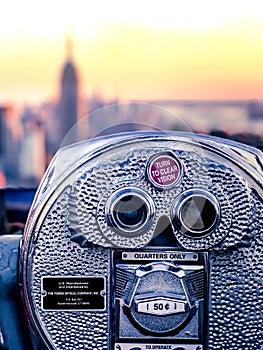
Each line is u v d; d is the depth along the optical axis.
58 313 1.49
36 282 1.48
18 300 1.58
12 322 1.59
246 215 1.44
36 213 1.47
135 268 1.47
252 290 1.47
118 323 1.49
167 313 1.47
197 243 1.45
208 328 1.48
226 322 1.48
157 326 1.48
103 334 1.50
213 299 1.48
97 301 1.48
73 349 1.50
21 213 2.30
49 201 1.46
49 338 1.50
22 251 1.48
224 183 1.44
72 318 1.49
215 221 1.44
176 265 1.47
